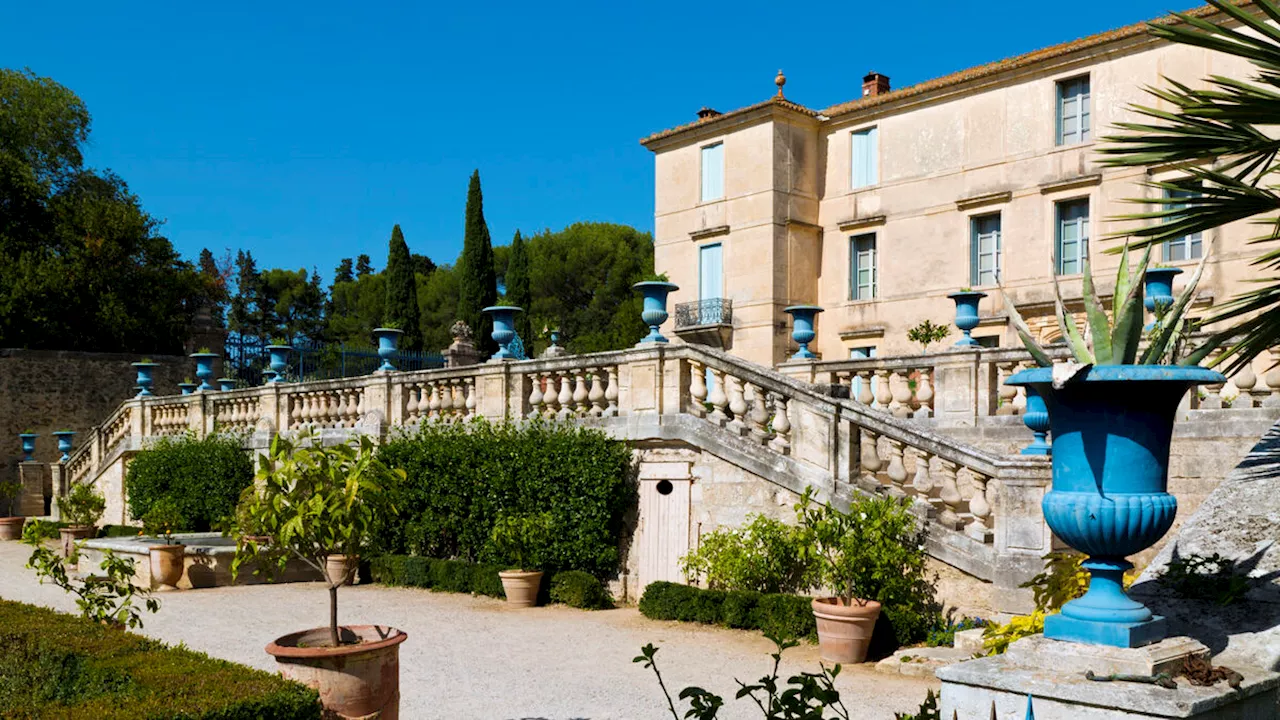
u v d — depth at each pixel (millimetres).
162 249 39500
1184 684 3832
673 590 11422
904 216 30375
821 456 10773
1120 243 25516
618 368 13008
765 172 31844
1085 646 4105
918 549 9695
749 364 11633
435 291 55688
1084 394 4059
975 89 28656
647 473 12641
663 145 35062
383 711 6371
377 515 6668
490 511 13828
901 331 30250
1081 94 26672
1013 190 27719
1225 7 6949
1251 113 6941
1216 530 5305
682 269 34438
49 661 6723
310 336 66312
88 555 16781
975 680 4121
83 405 32594
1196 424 10766
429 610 12344
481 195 45062
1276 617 4391
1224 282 23328
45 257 36500
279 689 5742
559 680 8531
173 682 5816
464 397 15648
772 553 10719
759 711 7430
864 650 8984
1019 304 27344
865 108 31188
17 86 38906
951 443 9875
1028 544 8930
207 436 20781
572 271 51719
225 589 14609
